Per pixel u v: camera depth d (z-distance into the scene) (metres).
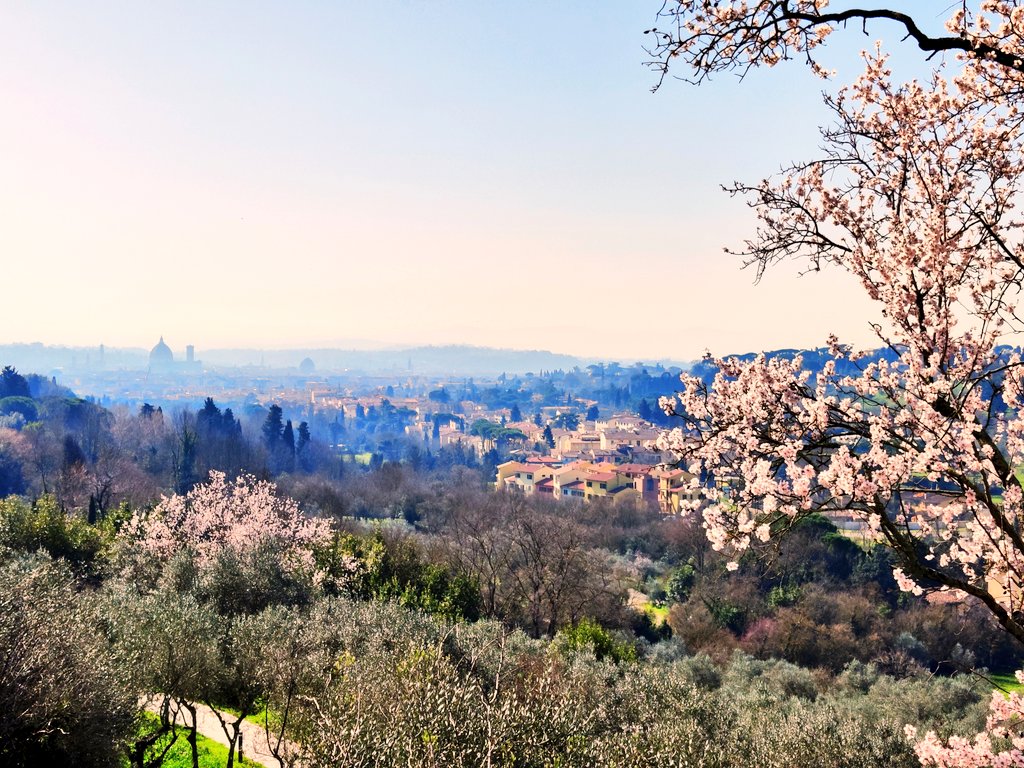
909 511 9.62
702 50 6.48
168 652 20.89
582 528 64.62
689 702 28.41
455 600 48.25
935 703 37.72
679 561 72.81
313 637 23.97
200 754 22.62
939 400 8.50
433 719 13.67
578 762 14.62
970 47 5.84
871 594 56.78
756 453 9.16
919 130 9.55
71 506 76.88
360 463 190.38
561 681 20.28
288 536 48.75
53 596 20.41
